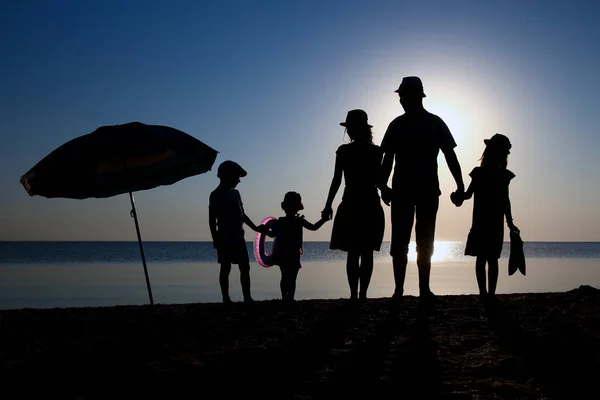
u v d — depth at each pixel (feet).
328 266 174.29
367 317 21.93
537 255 332.19
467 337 18.84
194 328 20.62
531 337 18.78
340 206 23.66
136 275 136.77
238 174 25.41
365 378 14.76
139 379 14.85
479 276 25.00
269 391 13.87
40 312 23.94
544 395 13.51
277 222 28.12
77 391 14.02
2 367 15.94
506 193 24.56
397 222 22.09
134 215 22.56
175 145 21.49
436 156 21.91
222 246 24.97
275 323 21.29
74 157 20.80
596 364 15.85
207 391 13.92
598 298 25.39
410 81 21.81
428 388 13.99
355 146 23.16
